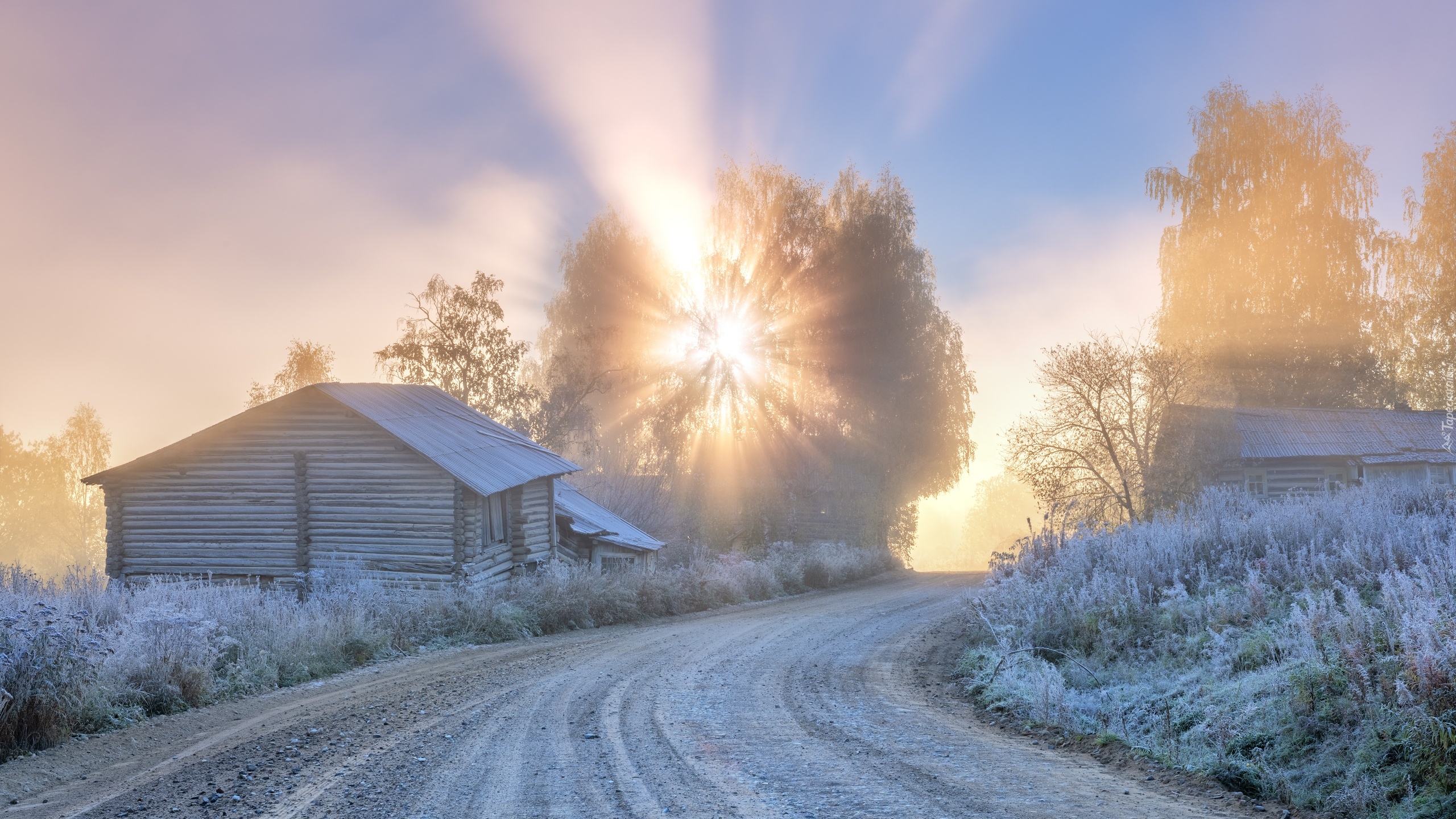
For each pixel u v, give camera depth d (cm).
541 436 4094
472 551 2100
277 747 827
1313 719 706
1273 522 1451
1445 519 1352
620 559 3119
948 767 721
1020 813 584
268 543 2166
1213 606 1123
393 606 1695
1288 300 4434
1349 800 593
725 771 716
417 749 811
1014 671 1118
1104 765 732
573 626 1978
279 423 2192
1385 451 3322
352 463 2145
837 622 2073
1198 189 4572
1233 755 709
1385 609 866
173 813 633
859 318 4394
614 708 1005
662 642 1698
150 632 1098
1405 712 645
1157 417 2941
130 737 878
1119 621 1209
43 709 840
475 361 4012
